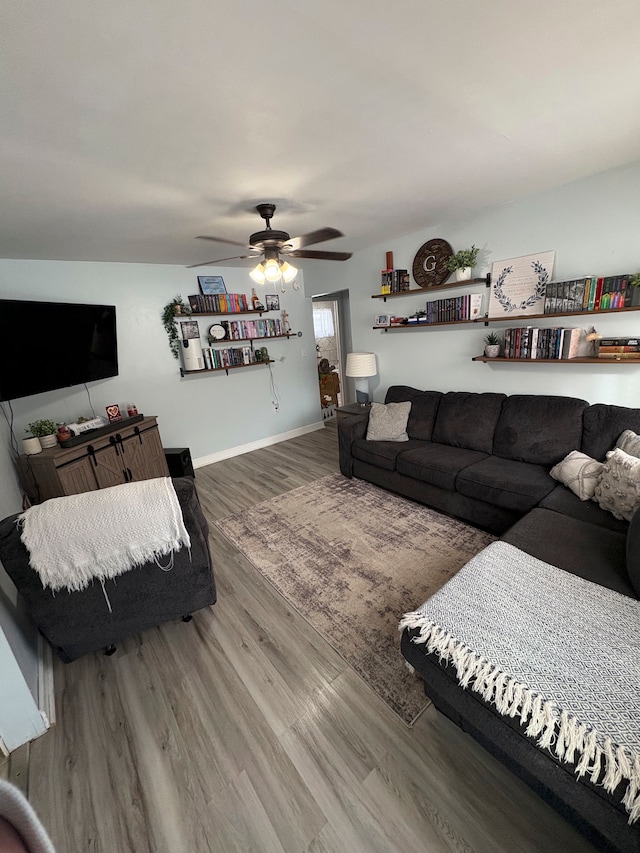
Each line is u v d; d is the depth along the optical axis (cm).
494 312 296
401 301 370
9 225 210
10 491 247
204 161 156
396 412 341
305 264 466
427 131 149
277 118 129
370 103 125
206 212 221
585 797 88
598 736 90
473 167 194
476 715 107
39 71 95
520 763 100
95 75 99
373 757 128
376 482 329
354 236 328
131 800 121
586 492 202
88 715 148
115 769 129
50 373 264
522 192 250
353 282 417
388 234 334
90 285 335
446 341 341
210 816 116
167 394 397
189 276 396
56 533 138
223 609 200
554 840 106
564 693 99
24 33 83
